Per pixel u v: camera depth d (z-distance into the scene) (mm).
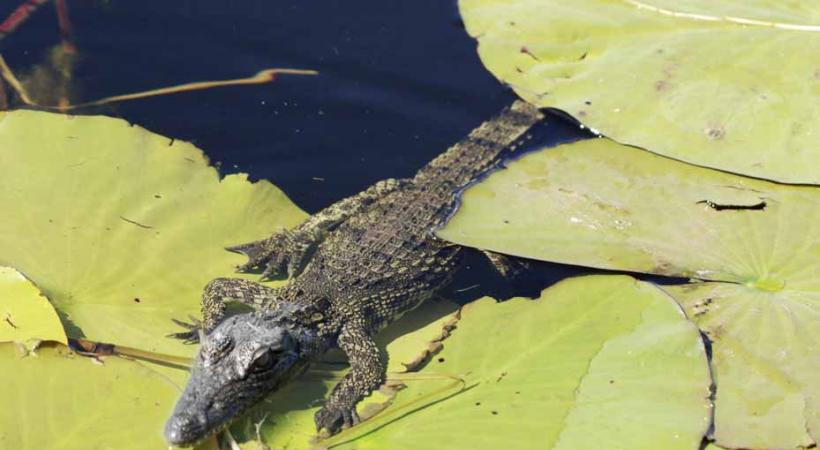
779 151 10992
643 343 8938
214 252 10352
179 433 8031
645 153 11469
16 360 8555
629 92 11836
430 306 10617
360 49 13742
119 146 11281
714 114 11406
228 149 12039
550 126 12891
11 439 7836
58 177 10719
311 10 14375
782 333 9062
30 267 9523
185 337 9219
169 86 12836
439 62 13641
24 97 12398
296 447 8359
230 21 14039
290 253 10742
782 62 11734
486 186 11078
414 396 8797
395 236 11312
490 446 8039
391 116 12781
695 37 12258
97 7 14016
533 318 9539
